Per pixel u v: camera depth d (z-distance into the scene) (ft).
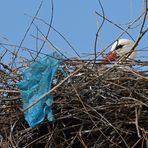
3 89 38.17
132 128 36.63
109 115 36.40
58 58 38.19
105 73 36.83
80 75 37.14
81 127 36.52
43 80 37.52
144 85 36.94
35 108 36.91
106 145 36.52
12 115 37.24
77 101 36.81
